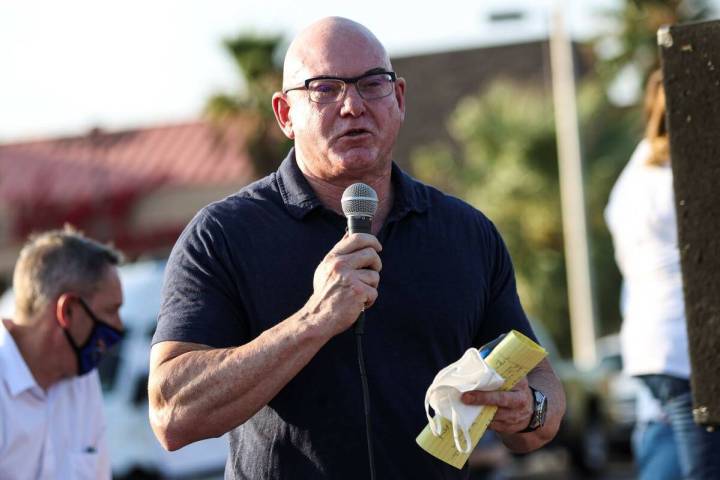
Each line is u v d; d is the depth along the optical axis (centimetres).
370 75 986
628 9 7344
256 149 7331
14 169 7494
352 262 912
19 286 1247
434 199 1048
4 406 1219
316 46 993
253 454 985
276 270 982
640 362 1398
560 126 6084
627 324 1432
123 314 3153
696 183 871
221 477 3158
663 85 878
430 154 7688
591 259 5916
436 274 1005
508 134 7062
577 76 7719
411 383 978
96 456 1278
